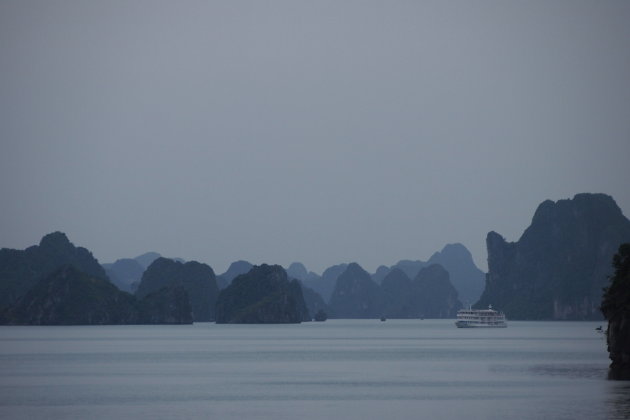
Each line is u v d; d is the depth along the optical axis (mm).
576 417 169250
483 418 170250
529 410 178750
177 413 180250
